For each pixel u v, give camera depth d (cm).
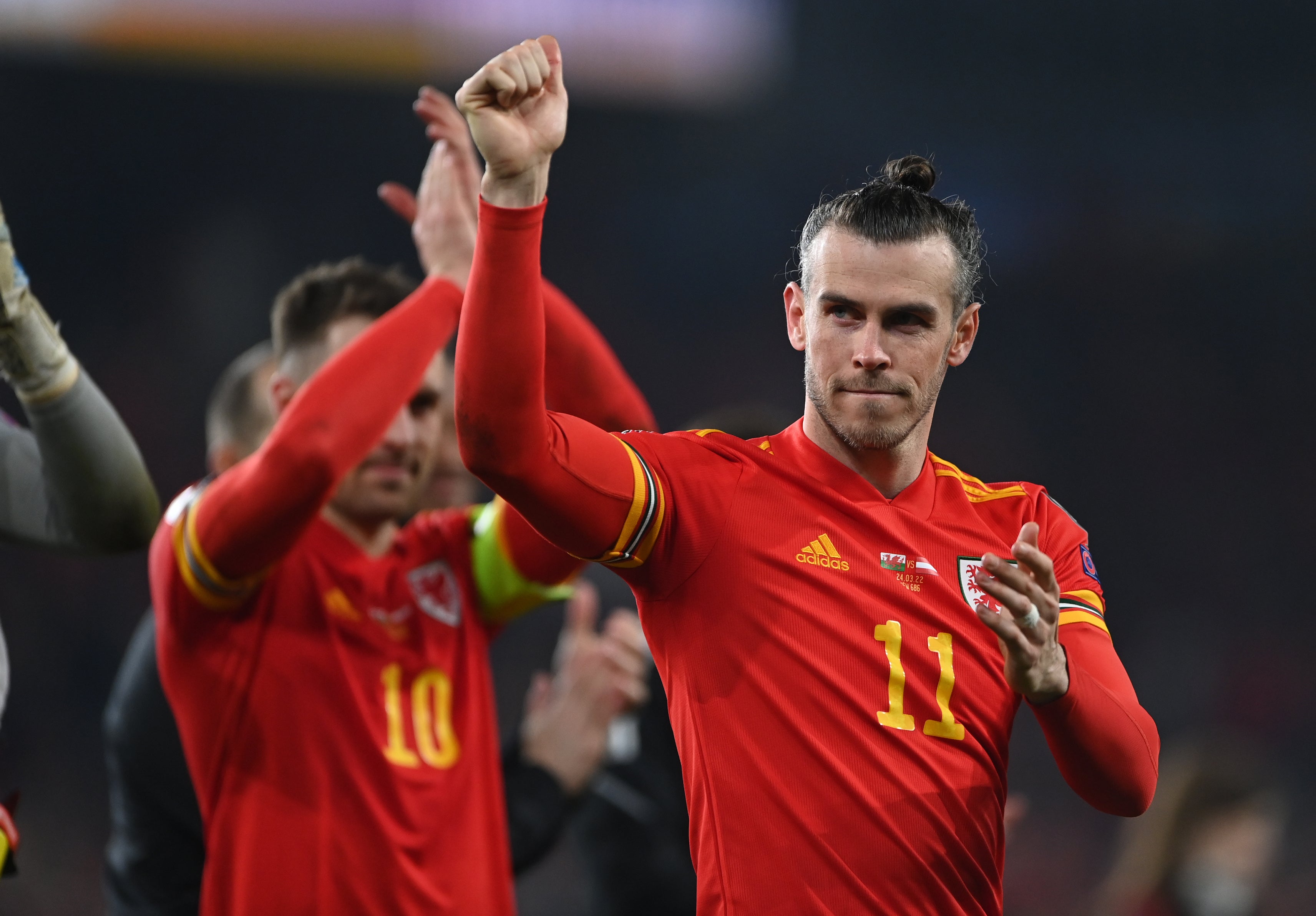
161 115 5859
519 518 1090
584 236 6862
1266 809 1617
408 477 1054
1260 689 5972
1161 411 6944
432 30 4878
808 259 792
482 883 1026
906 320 761
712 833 749
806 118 6794
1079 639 810
